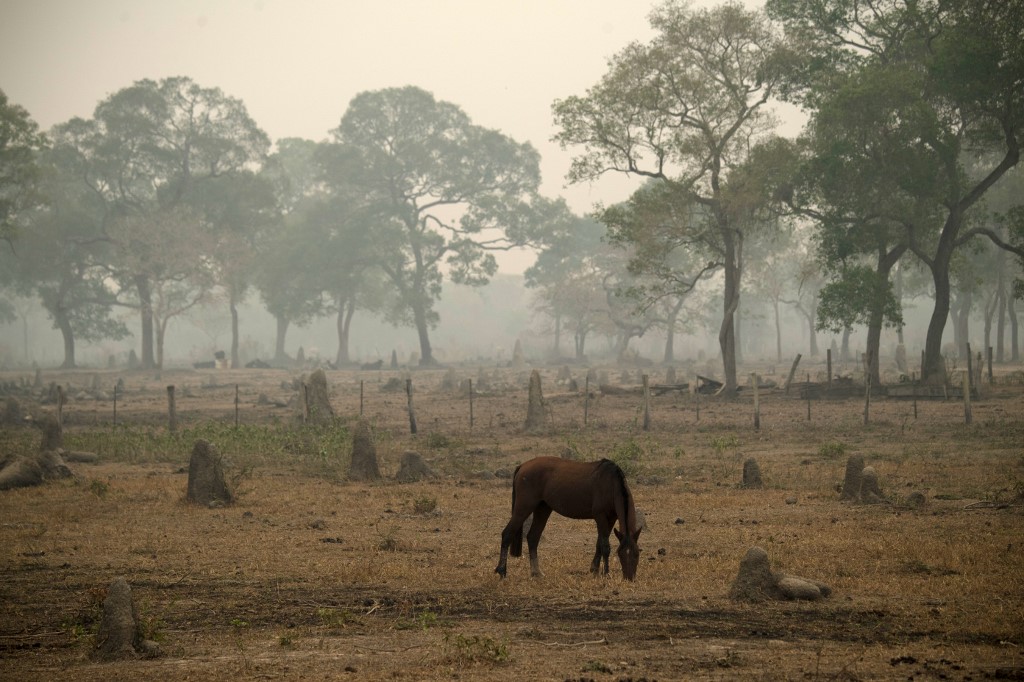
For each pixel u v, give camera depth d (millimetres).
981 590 11414
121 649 9414
